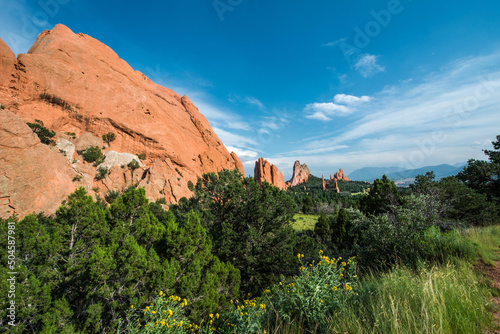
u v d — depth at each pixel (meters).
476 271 4.05
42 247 5.35
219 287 7.19
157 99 97.56
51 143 52.12
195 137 104.19
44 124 55.41
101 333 4.77
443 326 2.33
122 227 7.07
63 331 4.12
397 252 5.63
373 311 2.66
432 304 2.57
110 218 7.56
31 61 55.78
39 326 4.38
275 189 15.11
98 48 86.38
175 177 62.62
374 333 2.42
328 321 2.92
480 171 17.72
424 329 2.29
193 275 5.94
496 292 3.11
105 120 66.44
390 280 3.74
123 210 7.70
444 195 14.11
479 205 14.34
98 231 6.68
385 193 18.08
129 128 70.25
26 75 54.50
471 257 4.78
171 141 80.69
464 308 2.57
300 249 12.84
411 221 6.27
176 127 93.00
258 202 13.31
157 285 5.31
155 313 3.93
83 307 4.99
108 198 48.22
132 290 5.30
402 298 2.99
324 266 3.87
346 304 3.22
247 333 3.32
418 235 5.76
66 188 38.88
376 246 6.29
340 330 2.58
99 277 4.84
